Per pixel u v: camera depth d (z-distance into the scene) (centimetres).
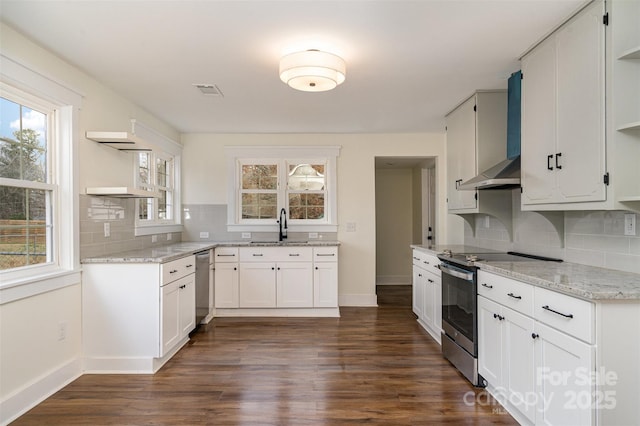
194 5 184
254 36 217
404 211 615
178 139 463
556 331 168
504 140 314
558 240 255
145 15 193
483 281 238
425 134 477
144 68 264
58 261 253
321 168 488
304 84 246
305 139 476
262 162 483
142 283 270
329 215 479
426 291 359
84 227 272
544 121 220
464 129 341
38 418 207
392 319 410
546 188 219
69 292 254
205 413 213
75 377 258
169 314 285
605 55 174
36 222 238
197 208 472
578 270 206
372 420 205
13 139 220
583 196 189
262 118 402
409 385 247
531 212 290
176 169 460
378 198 617
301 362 287
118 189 275
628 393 149
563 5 185
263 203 483
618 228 205
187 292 325
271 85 299
